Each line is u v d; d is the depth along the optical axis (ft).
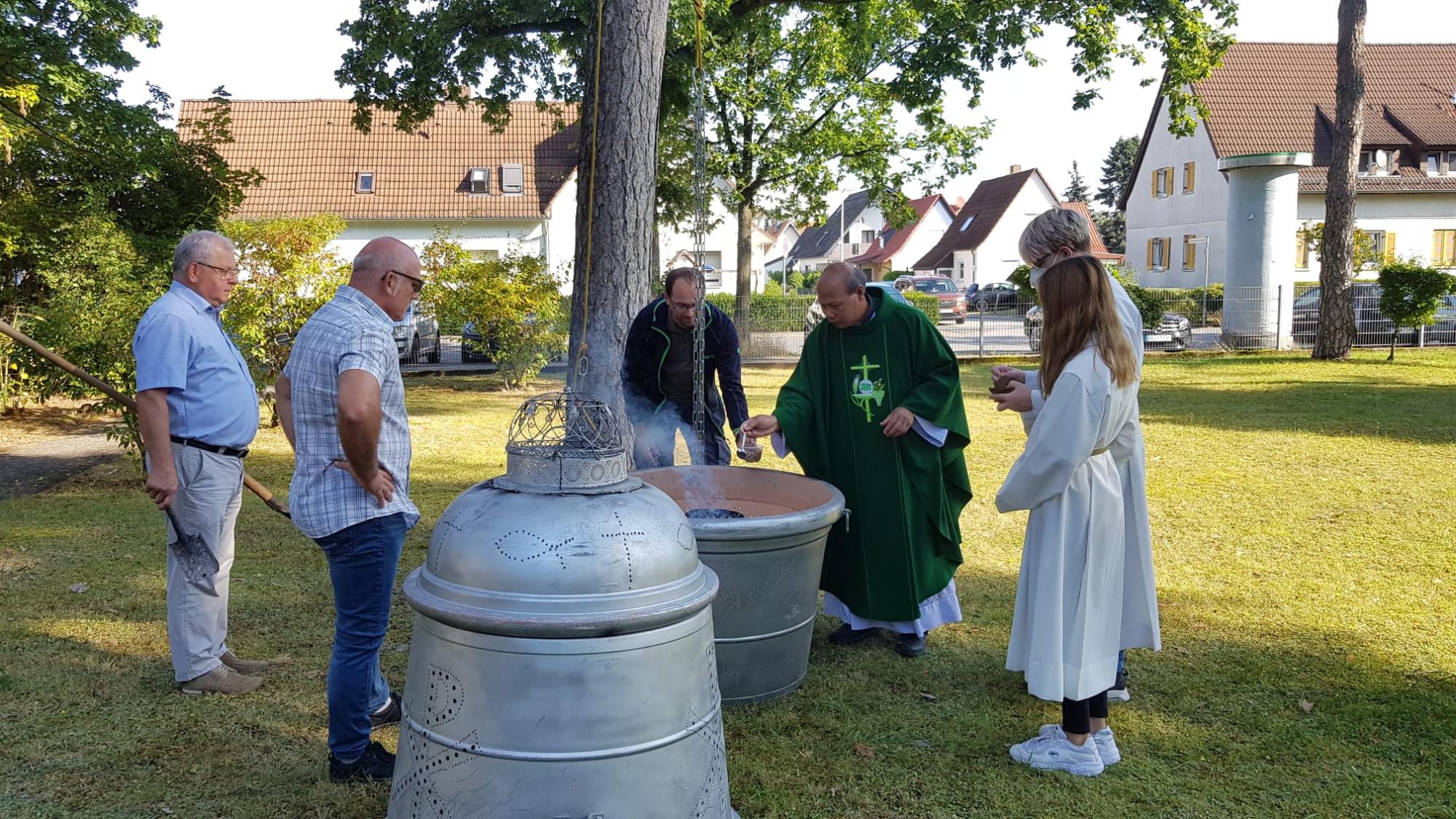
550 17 43.78
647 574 7.37
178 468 11.39
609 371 18.13
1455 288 58.49
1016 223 150.41
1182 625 14.57
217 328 11.76
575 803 7.22
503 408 41.01
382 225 98.58
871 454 13.30
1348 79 57.41
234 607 15.15
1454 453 28.55
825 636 14.46
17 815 9.21
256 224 33.40
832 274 13.03
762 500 13.57
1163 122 116.37
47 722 11.10
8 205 31.42
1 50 31.94
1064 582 10.03
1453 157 104.99
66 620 14.51
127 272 27.73
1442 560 17.76
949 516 13.80
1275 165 65.62
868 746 10.91
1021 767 10.44
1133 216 125.39
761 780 10.17
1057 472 9.77
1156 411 38.63
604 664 7.19
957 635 14.44
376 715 11.27
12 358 32.37
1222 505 22.43
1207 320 72.23
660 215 70.64
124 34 38.50
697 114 13.56
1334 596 15.87
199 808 9.45
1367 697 11.98
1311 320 68.39
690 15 42.88
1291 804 9.67
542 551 7.21
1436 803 9.63
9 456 29.14
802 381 13.82
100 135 33.88
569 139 103.76
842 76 70.90
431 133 103.35
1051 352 10.03
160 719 11.27
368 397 9.00
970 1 42.91
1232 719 11.48
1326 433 32.58
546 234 99.66
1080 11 42.70
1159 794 9.89
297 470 9.67
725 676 11.78
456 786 7.40
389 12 43.93
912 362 13.26
